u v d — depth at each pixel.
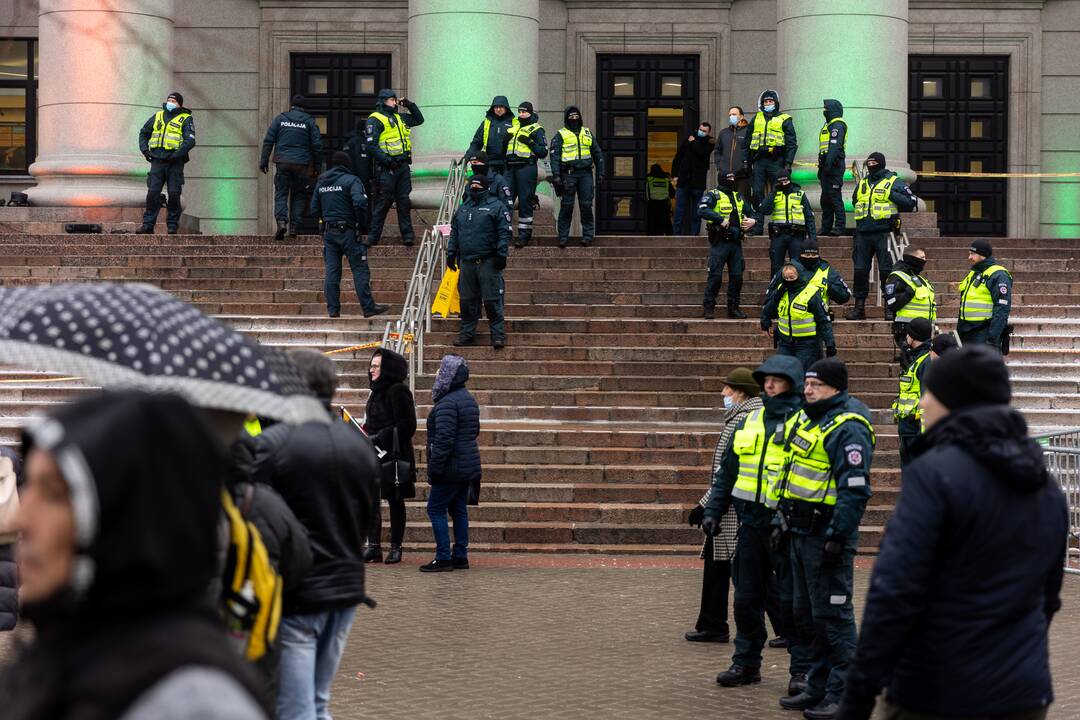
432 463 12.65
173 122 22.59
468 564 13.00
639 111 29.81
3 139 29.84
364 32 29.72
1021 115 29.66
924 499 4.33
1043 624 4.43
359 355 18.52
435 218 24.47
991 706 4.29
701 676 8.85
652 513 14.28
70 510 1.91
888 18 24.89
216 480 2.04
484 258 18.17
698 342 18.72
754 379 8.72
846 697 4.40
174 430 1.99
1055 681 8.73
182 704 1.84
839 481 7.73
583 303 20.38
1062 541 4.52
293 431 5.74
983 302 16.00
